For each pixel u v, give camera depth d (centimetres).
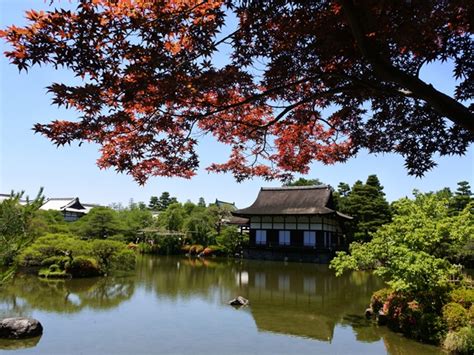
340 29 316
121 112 346
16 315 977
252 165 562
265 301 1229
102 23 275
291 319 984
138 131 393
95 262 1777
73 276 1689
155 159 440
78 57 283
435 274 843
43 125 339
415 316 833
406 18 289
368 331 877
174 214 3750
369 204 3177
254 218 3216
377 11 281
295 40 335
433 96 282
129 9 289
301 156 546
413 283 842
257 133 484
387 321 919
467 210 943
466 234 877
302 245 3006
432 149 438
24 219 856
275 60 355
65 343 752
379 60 287
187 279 1731
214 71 330
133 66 299
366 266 1034
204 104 364
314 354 709
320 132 512
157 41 297
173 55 311
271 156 550
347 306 1160
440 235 888
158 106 352
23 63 282
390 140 462
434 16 295
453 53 351
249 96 394
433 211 988
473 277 1683
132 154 422
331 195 3231
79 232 2669
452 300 847
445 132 418
